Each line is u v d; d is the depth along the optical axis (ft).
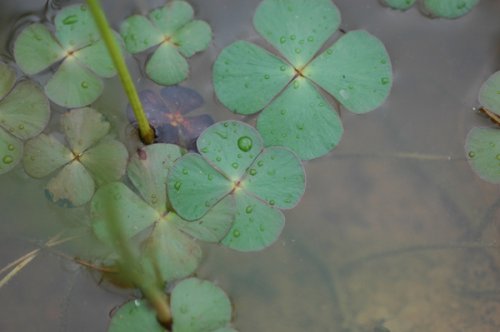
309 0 1.82
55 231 1.76
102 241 1.75
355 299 1.76
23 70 1.81
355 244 1.77
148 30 1.81
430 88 1.82
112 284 1.74
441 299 1.76
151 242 1.74
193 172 1.76
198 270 1.75
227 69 1.80
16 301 1.75
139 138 1.78
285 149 1.77
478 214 1.78
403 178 1.79
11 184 1.78
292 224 1.77
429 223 1.78
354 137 1.80
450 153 1.80
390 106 1.81
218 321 1.72
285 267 1.76
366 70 1.80
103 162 1.77
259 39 1.82
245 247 1.75
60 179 1.77
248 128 1.77
